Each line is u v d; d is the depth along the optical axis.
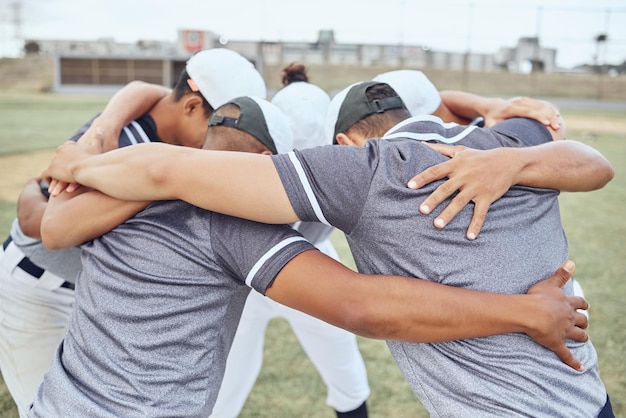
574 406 1.30
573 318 1.34
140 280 1.41
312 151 1.37
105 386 1.35
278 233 1.37
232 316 1.50
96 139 1.78
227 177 1.32
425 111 1.97
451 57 26.28
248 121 1.56
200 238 1.41
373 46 25.59
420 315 1.27
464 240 1.33
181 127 2.04
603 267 4.52
